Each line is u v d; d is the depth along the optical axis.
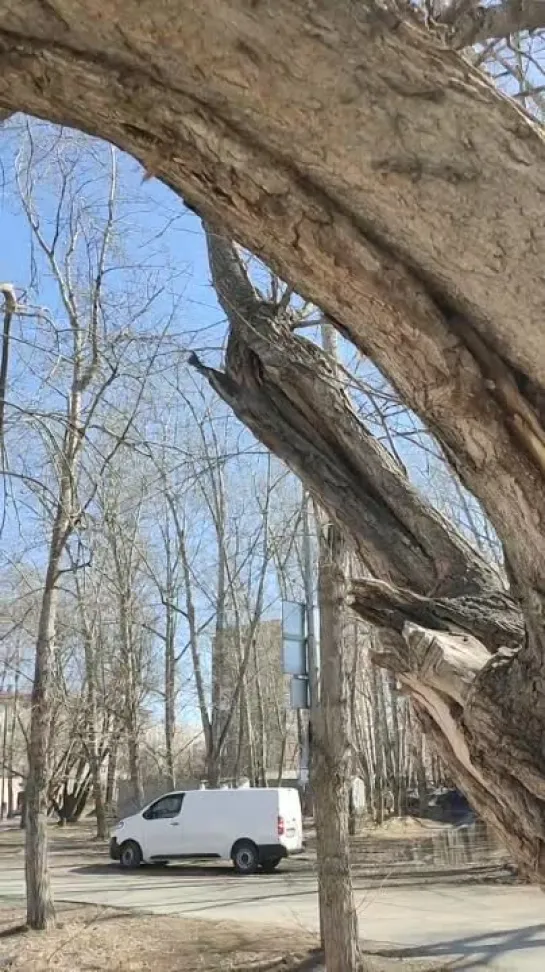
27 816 10.84
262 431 3.64
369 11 1.49
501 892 13.70
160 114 1.62
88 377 8.86
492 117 1.57
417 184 1.60
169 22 1.47
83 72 1.58
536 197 1.60
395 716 31.66
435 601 2.86
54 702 16.48
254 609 28.89
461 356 1.82
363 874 15.41
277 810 18.00
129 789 31.06
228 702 29.17
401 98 1.54
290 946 9.27
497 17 2.36
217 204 1.77
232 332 3.82
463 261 1.68
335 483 3.51
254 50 1.49
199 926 10.66
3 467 7.01
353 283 1.77
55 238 10.27
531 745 2.11
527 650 2.12
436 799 27.22
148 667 30.48
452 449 2.01
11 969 8.55
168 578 28.19
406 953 9.01
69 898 13.87
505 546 2.08
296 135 1.59
